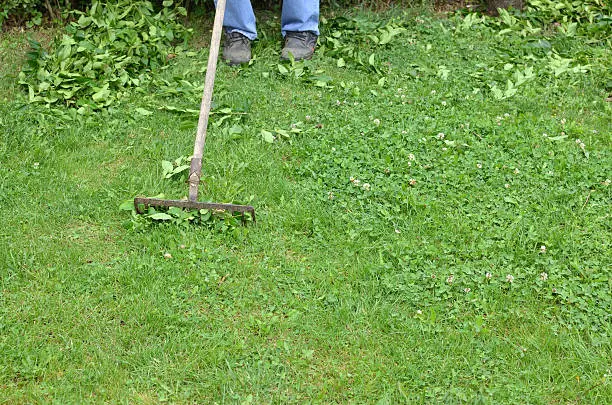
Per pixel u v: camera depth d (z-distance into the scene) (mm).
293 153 4609
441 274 3672
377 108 5148
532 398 3066
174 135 4820
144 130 4875
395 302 3527
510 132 4859
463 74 5715
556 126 4996
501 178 4391
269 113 5086
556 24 6633
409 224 4012
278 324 3373
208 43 6109
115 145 4723
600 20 6480
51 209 4082
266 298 3520
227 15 5676
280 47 6004
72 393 3027
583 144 4730
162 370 3139
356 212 4109
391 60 5875
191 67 5637
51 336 3303
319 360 3238
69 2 6289
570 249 3850
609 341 3307
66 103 5133
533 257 3799
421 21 6461
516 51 6070
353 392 3068
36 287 3551
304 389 3092
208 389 3066
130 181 4328
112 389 3051
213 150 4633
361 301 3514
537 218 4090
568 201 4250
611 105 5359
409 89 5473
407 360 3219
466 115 5113
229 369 3121
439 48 6078
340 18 6344
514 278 3654
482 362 3229
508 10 6684
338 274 3688
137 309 3406
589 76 5711
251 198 4113
